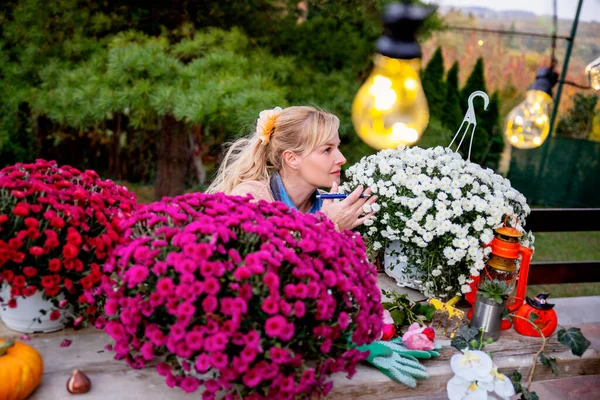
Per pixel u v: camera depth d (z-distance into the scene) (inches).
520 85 364.2
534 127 146.0
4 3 158.2
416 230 59.7
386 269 69.7
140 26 168.2
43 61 154.9
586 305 88.0
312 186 67.8
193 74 131.0
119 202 53.0
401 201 60.1
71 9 157.1
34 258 46.0
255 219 45.4
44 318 50.4
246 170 69.0
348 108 157.9
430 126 178.9
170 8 170.2
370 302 45.4
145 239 43.0
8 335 50.8
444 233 59.1
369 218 62.1
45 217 45.1
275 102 125.7
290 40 173.3
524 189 341.7
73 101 133.5
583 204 329.4
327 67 176.2
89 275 46.5
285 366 40.1
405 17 103.3
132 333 41.0
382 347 51.9
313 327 42.1
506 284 57.3
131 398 44.3
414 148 67.3
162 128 183.6
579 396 66.6
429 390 52.2
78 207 47.1
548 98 147.9
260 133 66.6
